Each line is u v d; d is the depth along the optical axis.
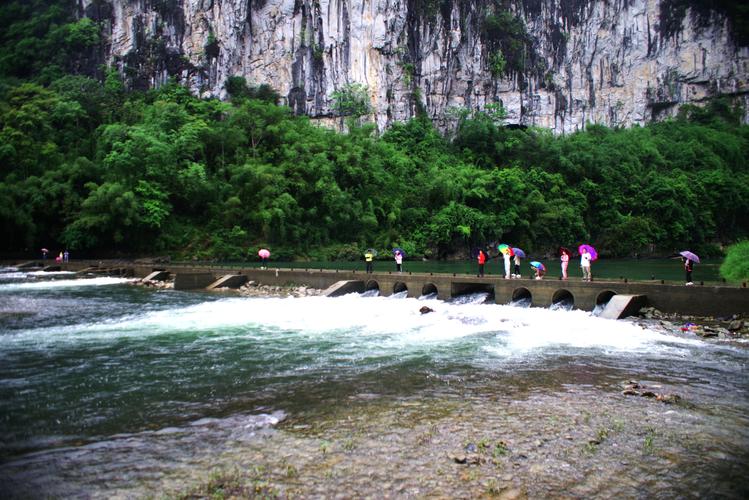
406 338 16.17
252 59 96.56
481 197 74.31
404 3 98.25
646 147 93.19
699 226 82.62
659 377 11.50
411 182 76.50
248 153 66.38
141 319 20.05
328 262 58.12
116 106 71.50
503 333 16.78
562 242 77.19
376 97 96.19
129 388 10.90
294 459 7.28
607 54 120.81
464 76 106.25
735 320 17.56
